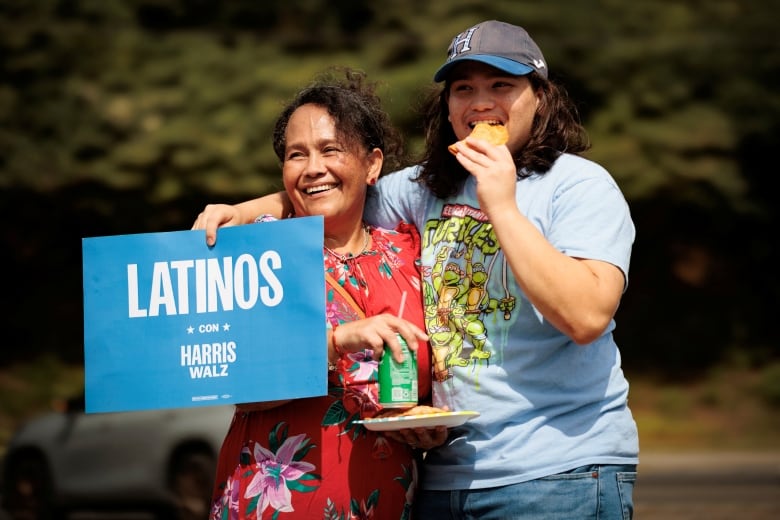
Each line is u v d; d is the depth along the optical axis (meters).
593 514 3.15
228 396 3.23
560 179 3.27
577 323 2.96
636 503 11.34
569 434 3.19
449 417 3.03
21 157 20.27
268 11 22.28
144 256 3.33
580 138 3.47
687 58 20.50
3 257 23.22
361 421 3.12
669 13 21.12
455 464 3.29
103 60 20.94
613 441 3.22
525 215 3.27
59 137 20.42
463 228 3.41
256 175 19.11
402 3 21.30
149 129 19.78
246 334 3.23
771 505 11.12
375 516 3.31
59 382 21.47
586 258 3.08
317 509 3.27
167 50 21.00
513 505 3.17
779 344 22.81
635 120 20.12
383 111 3.69
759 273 23.61
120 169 19.73
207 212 3.38
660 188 20.02
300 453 3.30
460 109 3.38
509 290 3.24
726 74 20.81
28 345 22.69
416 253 3.59
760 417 20.05
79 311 23.27
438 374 3.32
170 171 19.61
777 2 21.70
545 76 3.36
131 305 3.33
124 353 3.33
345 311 3.39
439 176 3.51
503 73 3.31
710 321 23.14
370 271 3.48
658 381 22.00
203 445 8.94
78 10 21.84
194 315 3.29
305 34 21.80
